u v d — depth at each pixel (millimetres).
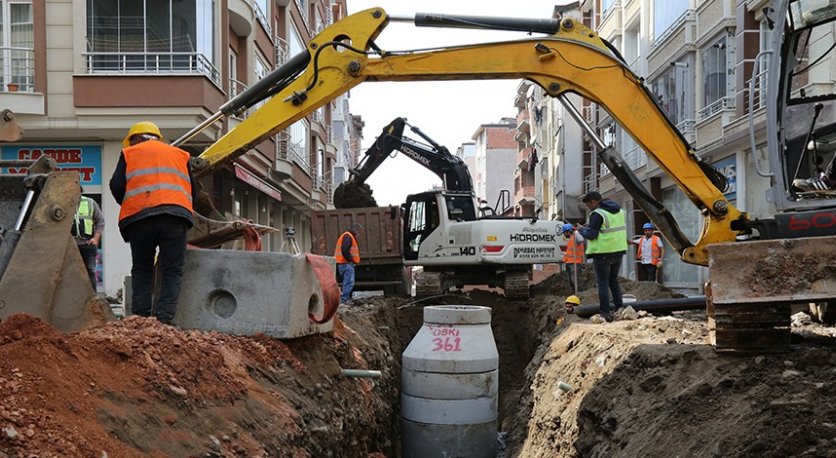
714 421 5035
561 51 8695
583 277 16656
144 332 4828
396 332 14797
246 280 6070
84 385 3828
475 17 8875
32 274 5020
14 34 16531
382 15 8977
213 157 9000
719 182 8188
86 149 17219
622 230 10086
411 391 9758
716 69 19922
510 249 15336
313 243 17812
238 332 6051
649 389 6180
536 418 8758
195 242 7473
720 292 5664
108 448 3395
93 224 9305
